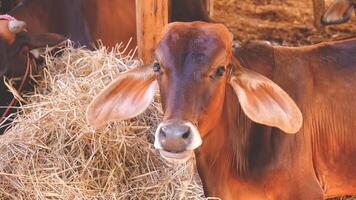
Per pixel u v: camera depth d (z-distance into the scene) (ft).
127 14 13.47
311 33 18.04
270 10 19.11
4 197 9.98
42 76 11.77
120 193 9.96
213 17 18.74
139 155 10.19
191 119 7.88
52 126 10.28
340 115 9.26
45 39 11.87
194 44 8.07
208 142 8.89
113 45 13.51
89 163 10.02
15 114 11.06
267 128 9.03
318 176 9.37
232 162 9.13
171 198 9.93
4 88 11.57
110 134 10.13
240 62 9.11
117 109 8.58
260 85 8.27
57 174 9.96
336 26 17.79
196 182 10.19
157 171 10.13
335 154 9.34
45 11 13.74
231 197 9.25
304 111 9.15
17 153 10.23
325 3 18.35
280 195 9.11
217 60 8.05
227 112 8.95
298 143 9.08
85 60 11.22
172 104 7.91
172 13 14.40
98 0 13.41
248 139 9.11
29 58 11.75
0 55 11.53
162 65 8.09
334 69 9.31
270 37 18.15
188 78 7.98
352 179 9.49
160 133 7.75
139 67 8.55
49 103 10.57
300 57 9.32
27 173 10.03
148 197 10.00
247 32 18.42
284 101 8.18
